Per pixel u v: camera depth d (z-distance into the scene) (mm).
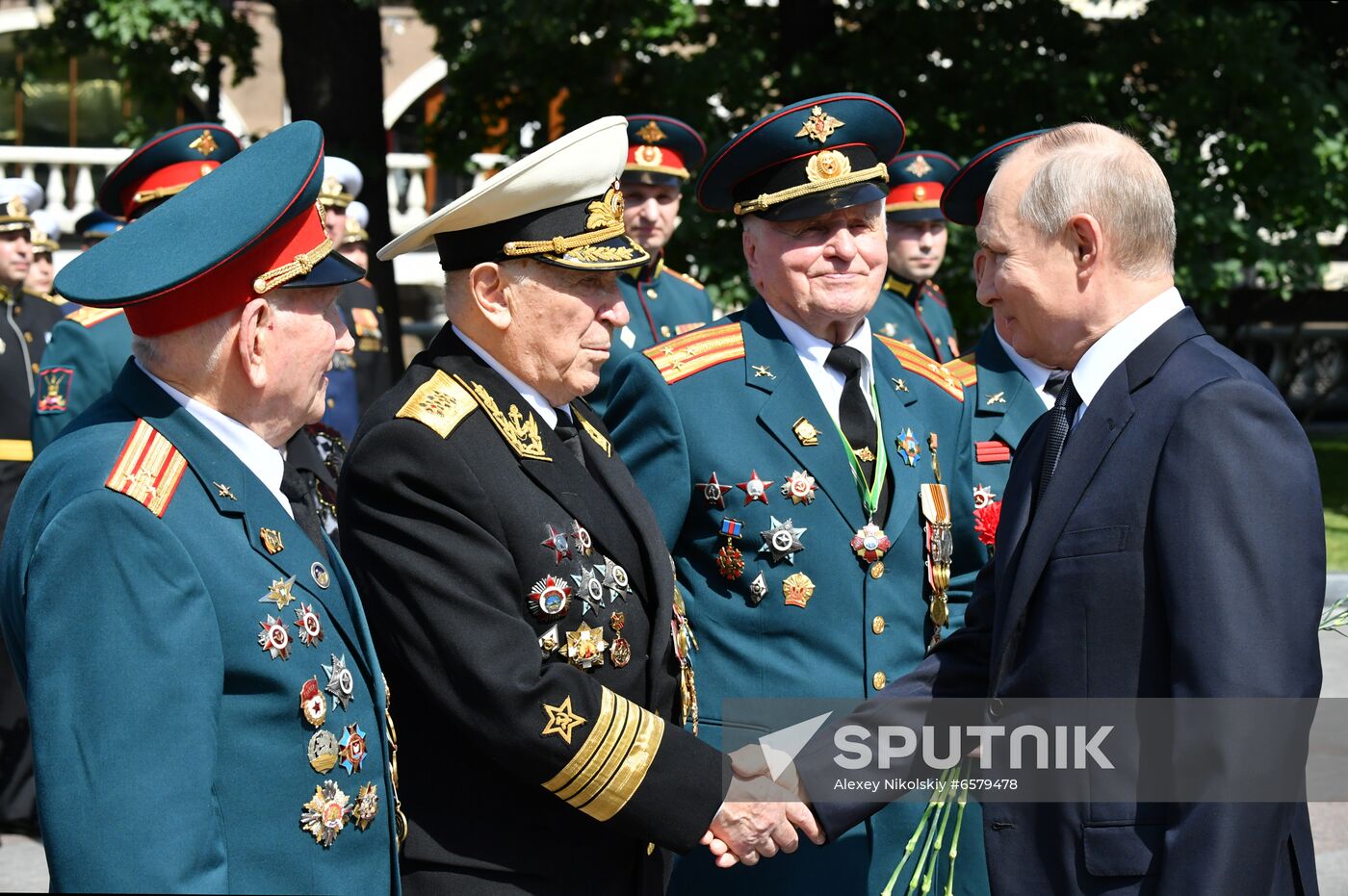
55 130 19266
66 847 1946
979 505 3996
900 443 3457
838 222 3369
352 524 2600
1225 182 10953
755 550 3297
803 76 10938
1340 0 12664
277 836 2164
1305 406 18250
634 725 2580
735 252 10750
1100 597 2367
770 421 3340
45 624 2014
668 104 10930
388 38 18719
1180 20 10625
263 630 2168
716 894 3273
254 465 2303
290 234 2279
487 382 2688
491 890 2588
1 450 6297
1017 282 2506
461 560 2514
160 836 1955
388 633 2543
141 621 2031
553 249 2646
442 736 2613
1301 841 2336
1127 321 2463
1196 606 2213
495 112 12242
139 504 2092
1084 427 2441
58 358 5340
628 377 3424
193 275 2158
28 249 7059
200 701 2049
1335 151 10812
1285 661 2174
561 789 2529
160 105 11922
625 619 2709
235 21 11547
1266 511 2221
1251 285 15555
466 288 2707
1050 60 10844
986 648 2979
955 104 10883
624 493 2814
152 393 2240
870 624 3297
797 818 3031
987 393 4418
